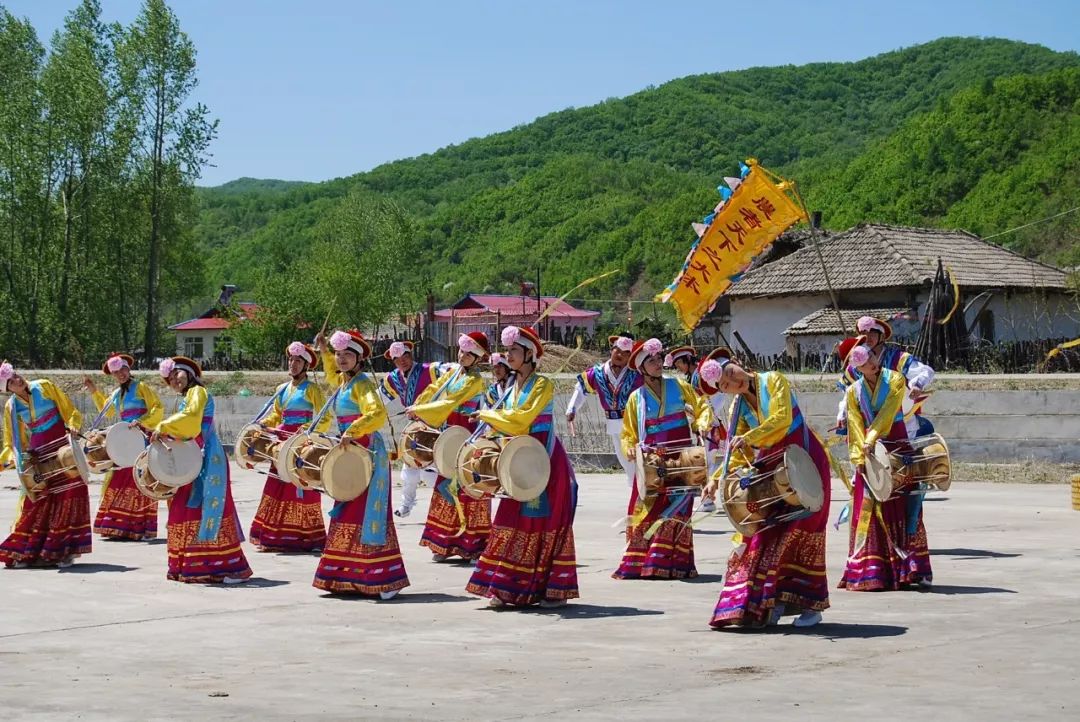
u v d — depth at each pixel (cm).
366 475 995
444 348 4631
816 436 843
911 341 3806
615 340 1387
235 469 2381
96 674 725
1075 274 4388
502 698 652
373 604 968
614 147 17688
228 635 846
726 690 661
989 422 2141
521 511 933
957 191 7612
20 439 1172
